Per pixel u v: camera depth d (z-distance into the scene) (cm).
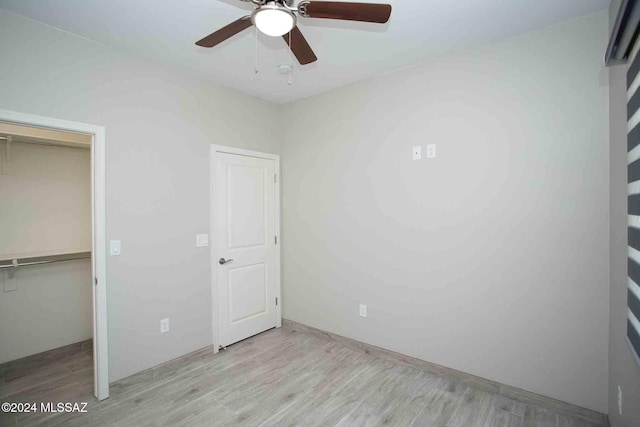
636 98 132
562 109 205
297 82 301
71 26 207
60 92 211
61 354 289
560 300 207
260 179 346
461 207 245
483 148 235
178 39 225
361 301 302
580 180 200
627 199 154
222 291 308
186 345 278
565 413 205
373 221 293
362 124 298
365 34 217
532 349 217
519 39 219
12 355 264
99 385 224
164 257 264
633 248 140
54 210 298
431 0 181
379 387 240
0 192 269
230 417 205
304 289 347
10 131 256
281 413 209
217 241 304
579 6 187
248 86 310
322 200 330
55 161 299
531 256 217
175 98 272
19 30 195
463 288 245
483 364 236
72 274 298
